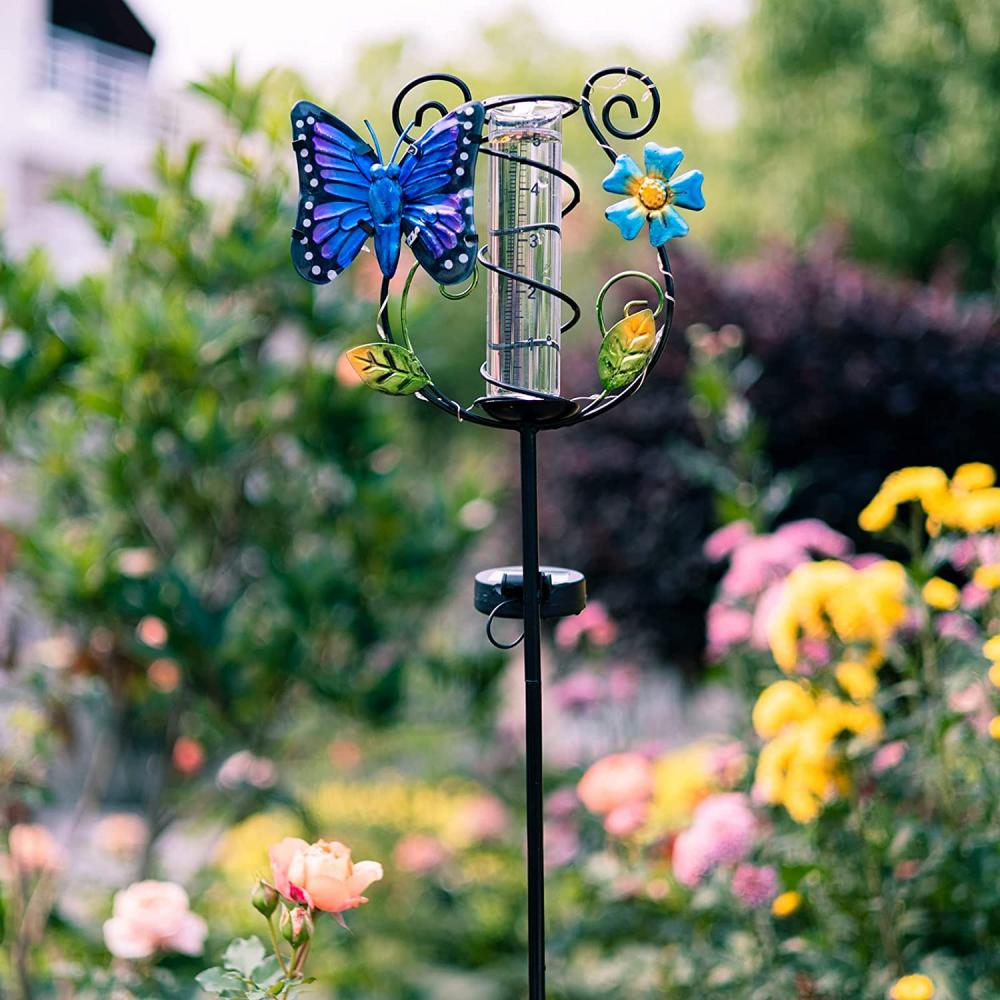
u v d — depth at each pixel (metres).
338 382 3.17
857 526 4.30
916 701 2.37
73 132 7.24
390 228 1.34
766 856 2.36
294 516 3.38
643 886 2.82
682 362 4.73
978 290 10.86
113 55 7.61
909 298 4.82
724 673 3.04
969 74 10.36
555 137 1.46
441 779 5.01
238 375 3.18
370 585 3.32
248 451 3.28
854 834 2.23
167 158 3.04
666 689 5.16
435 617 3.79
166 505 3.22
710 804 2.37
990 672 2.07
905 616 2.35
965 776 2.29
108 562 2.99
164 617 2.91
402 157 1.36
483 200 4.61
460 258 1.32
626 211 1.39
